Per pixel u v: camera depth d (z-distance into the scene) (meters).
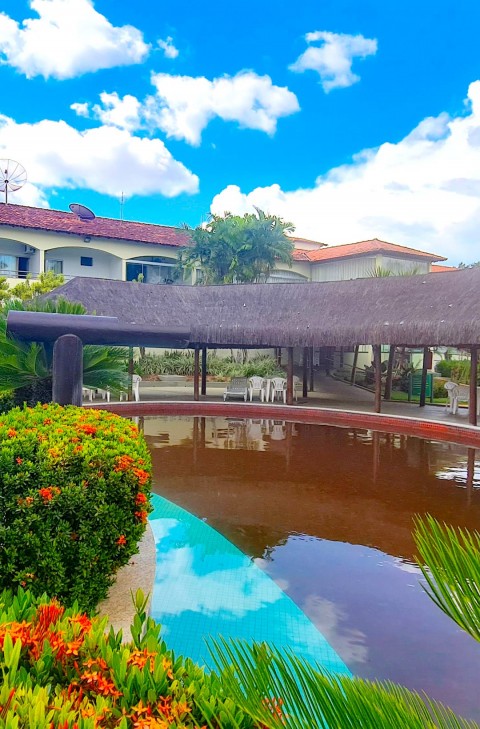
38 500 3.28
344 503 7.53
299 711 1.44
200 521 6.66
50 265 30.64
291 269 36.50
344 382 27.25
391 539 6.14
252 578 5.05
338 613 4.43
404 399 21.70
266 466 9.86
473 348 13.73
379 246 33.66
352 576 5.14
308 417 16.86
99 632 1.92
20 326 6.34
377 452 11.34
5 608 2.14
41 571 3.28
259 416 17.02
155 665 1.73
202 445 11.84
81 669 1.76
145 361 27.55
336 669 3.67
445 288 15.41
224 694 1.60
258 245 31.72
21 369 6.86
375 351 16.23
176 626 4.17
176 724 1.50
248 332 17.69
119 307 18.02
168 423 15.26
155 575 4.68
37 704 1.44
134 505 3.81
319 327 16.78
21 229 28.09
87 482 3.48
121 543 3.59
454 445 12.28
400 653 3.88
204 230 31.83
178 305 19.22
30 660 1.78
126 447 4.00
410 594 4.79
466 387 18.23
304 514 7.01
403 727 1.40
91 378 7.79
